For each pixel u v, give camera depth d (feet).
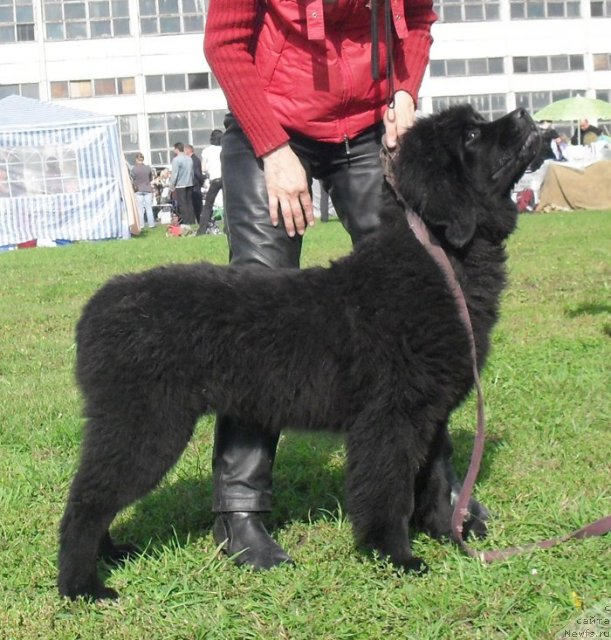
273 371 11.48
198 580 11.26
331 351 11.48
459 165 11.49
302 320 11.47
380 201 12.37
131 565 11.63
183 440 11.34
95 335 11.16
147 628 10.08
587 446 15.43
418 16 12.94
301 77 12.14
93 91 109.29
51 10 107.65
